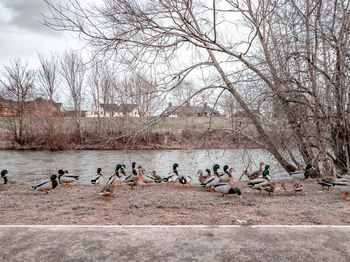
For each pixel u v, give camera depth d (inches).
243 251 146.8
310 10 407.8
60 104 1488.7
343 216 217.8
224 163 749.9
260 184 317.7
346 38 375.2
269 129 419.2
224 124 464.4
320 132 408.2
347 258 137.6
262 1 389.1
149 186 406.0
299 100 394.6
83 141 1280.8
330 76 388.2
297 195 317.4
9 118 1349.7
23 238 166.2
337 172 418.9
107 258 139.3
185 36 361.4
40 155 1079.0
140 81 382.6
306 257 139.0
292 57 378.0
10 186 406.3
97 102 1321.4
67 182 409.1
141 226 187.8
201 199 293.7
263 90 394.6
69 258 139.3
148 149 1125.7
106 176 641.6
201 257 139.9
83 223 205.9
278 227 185.0
